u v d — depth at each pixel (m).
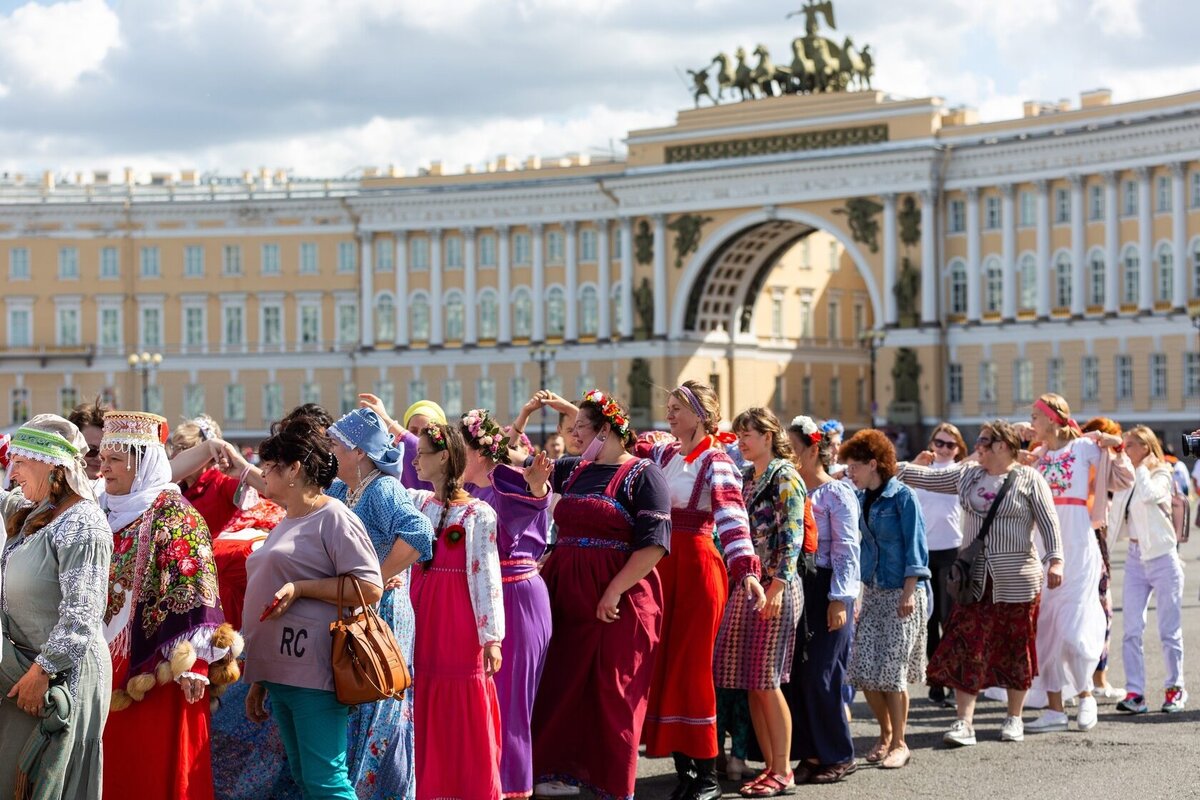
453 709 11.47
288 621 10.47
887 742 14.96
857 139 77.94
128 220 95.56
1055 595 16.62
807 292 95.50
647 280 84.81
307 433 10.64
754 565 12.78
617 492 12.57
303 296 94.00
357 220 92.69
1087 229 73.19
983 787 13.75
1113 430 18.08
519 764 12.02
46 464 9.84
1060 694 16.64
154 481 10.62
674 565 13.09
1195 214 69.88
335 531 10.56
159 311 95.75
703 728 13.04
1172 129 69.62
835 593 14.02
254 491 12.60
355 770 11.27
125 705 10.26
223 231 94.94
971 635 15.78
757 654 13.54
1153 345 71.12
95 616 9.64
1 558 9.88
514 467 12.38
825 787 13.85
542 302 88.44
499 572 11.59
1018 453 16.28
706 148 82.69
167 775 10.28
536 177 87.88
